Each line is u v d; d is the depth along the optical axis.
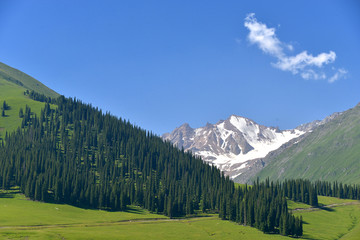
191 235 164.12
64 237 132.38
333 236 195.50
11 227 143.62
